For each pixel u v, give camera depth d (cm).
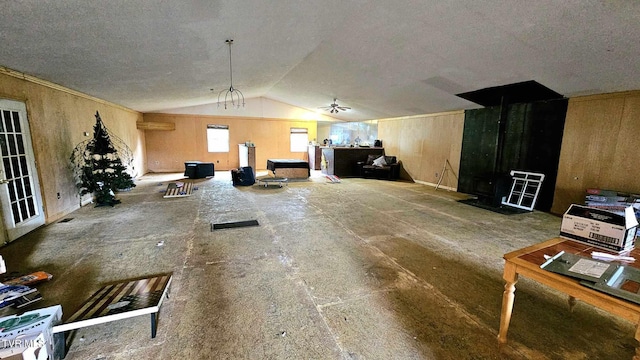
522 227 415
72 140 486
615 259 160
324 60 543
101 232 367
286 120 1102
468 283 252
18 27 245
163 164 962
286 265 279
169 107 905
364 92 702
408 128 866
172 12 267
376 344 175
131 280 247
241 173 720
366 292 234
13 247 316
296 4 305
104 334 181
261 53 466
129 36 304
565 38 309
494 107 614
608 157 438
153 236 354
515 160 575
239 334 182
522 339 182
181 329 186
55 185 429
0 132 325
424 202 570
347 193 645
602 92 434
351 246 330
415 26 352
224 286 239
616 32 279
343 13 346
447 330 189
